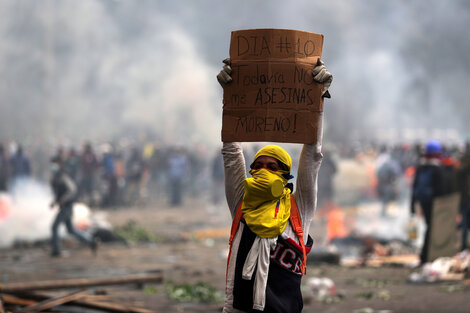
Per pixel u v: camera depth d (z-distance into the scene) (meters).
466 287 17.56
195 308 15.70
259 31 7.18
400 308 15.34
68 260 24.83
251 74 7.21
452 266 19.62
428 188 21.80
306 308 15.73
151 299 16.86
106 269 22.58
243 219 7.13
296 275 7.07
